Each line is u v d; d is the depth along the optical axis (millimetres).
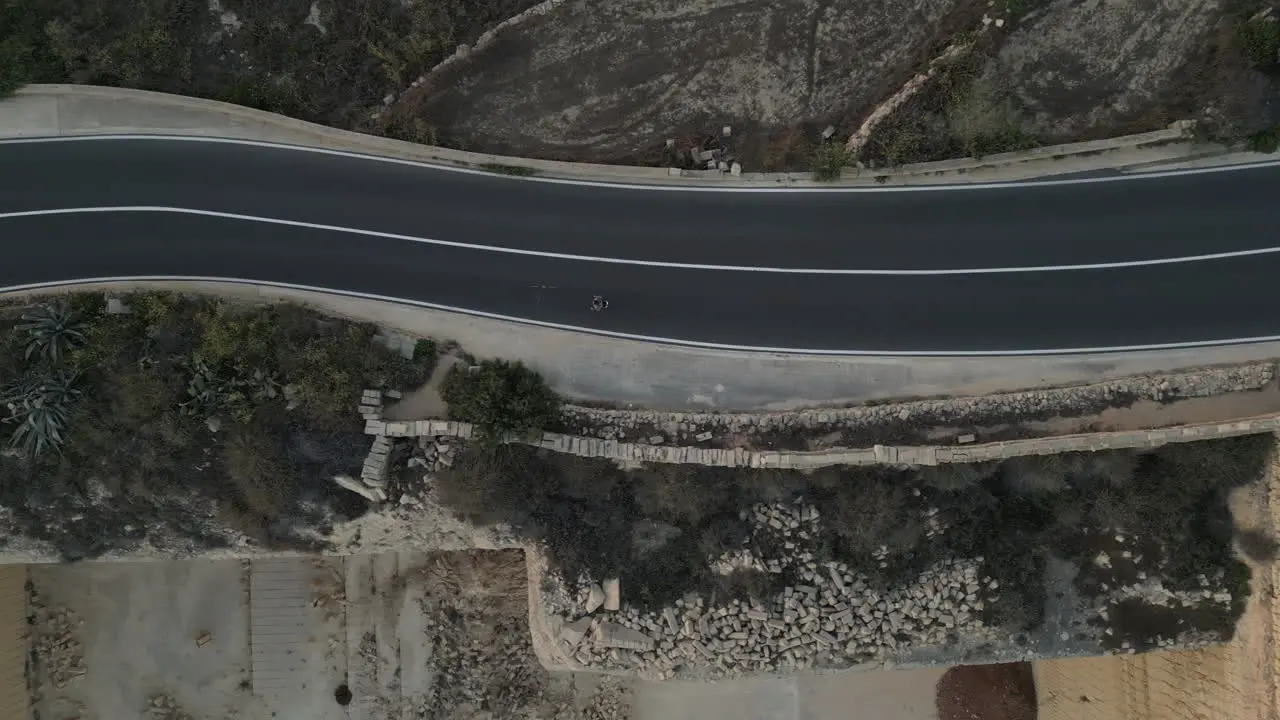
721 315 24016
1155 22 22859
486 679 29719
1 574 27828
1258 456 22484
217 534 25016
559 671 29219
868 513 23375
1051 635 23984
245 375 23375
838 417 23578
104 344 23328
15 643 28672
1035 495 23438
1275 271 22859
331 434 23609
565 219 24156
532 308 24312
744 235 23875
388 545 25516
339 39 23922
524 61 23922
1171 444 22609
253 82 23969
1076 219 23250
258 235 24438
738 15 23562
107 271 24562
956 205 23469
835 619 24047
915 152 23125
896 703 30438
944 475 23094
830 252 23750
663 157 23844
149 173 24438
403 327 24406
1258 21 22141
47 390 23016
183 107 24281
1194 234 23047
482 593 29047
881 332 23766
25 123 24359
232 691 30062
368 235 24359
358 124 24062
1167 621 23609
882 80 23422
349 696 29922
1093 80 23031
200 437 23578
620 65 23859
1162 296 23156
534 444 23641
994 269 23469
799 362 23891
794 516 23844
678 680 26094
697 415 23891
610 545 24391
